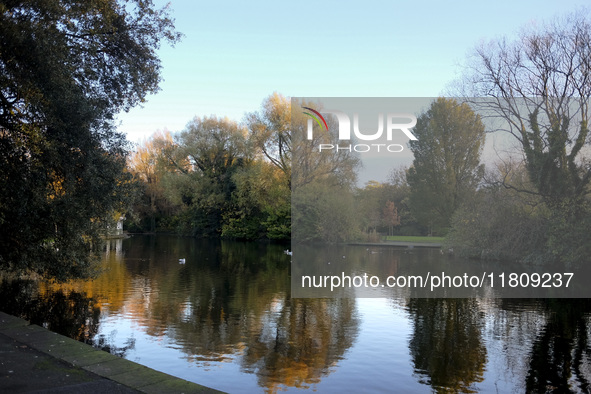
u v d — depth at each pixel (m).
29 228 9.76
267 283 15.89
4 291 13.08
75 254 11.02
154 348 8.00
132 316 10.42
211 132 46.28
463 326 9.83
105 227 11.31
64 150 9.23
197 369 6.98
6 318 7.06
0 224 9.80
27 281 14.77
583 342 8.60
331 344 8.37
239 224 43.91
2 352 5.39
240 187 41.69
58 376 4.60
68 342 5.84
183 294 13.50
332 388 6.29
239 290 14.37
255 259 24.64
